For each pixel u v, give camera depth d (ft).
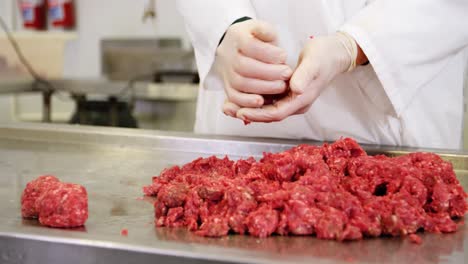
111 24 13.78
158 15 13.33
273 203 2.95
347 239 2.82
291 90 3.79
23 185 3.88
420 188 3.19
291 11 4.96
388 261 2.57
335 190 3.06
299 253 2.62
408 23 4.16
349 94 4.82
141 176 4.12
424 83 4.37
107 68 11.50
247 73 3.83
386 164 3.34
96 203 3.44
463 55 4.98
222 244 2.73
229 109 3.99
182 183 3.37
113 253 2.57
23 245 2.68
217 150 4.75
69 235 2.70
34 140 5.23
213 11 4.56
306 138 5.06
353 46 4.04
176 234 2.89
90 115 10.37
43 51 10.38
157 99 10.52
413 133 4.73
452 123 4.96
